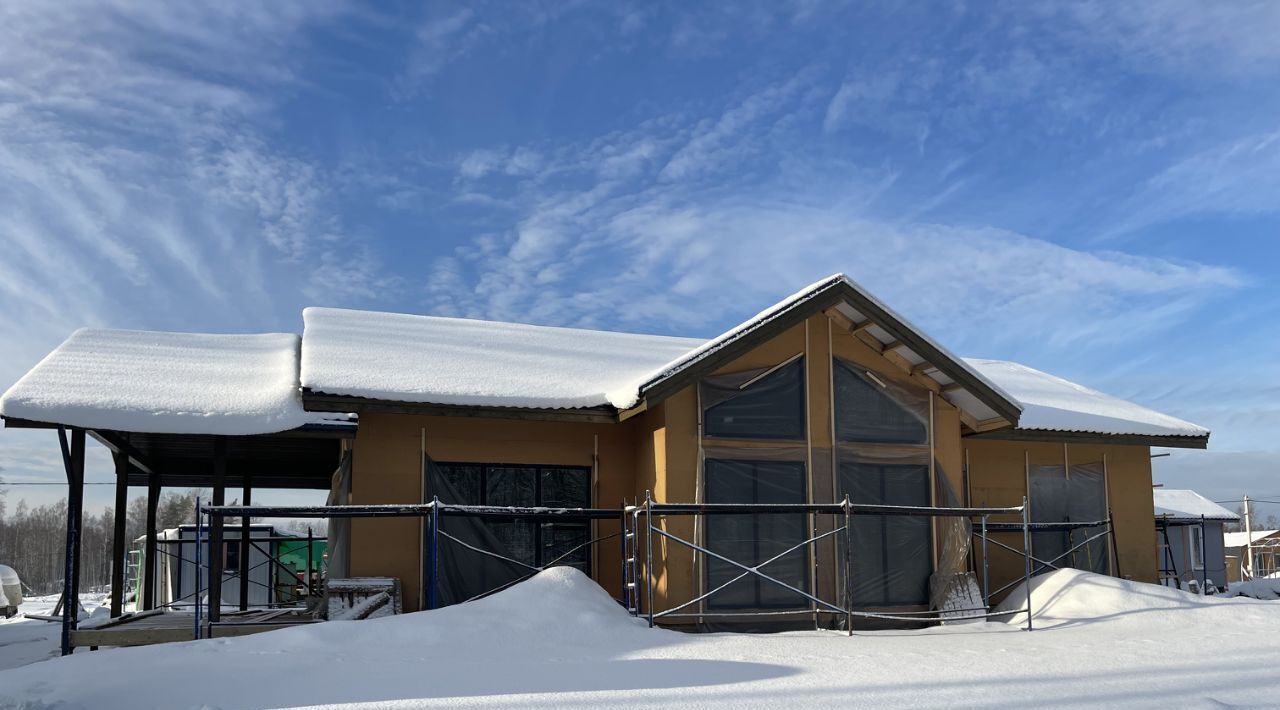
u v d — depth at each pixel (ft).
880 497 46.21
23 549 287.07
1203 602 43.34
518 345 54.13
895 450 46.78
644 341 60.03
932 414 47.83
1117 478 58.08
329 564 44.42
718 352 42.88
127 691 24.12
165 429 39.34
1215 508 107.45
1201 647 33.47
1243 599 45.55
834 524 44.98
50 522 323.37
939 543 46.60
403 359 47.09
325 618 40.32
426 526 43.19
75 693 24.06
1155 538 58.23
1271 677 26.73
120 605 46.16
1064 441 54.54
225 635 37.45
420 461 44.24
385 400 40.91
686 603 40.34
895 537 45.96
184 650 29.37
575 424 47.29
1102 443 56.03
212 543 39.01
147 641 37.68
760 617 41.78
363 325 54.75
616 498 47.09
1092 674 27.14
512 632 32.65
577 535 46.55
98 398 39.58
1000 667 28.40
